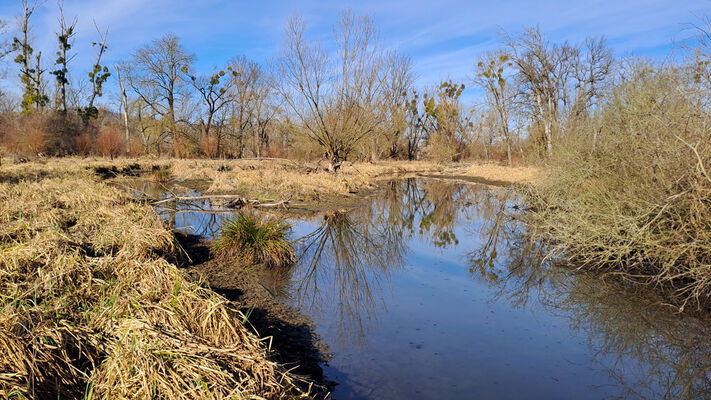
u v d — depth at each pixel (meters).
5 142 21.75
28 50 26.84
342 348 3.99
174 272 4.32
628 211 6.33
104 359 2.84
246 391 2.54
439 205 14.31
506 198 14.33
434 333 4.38
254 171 18.03
